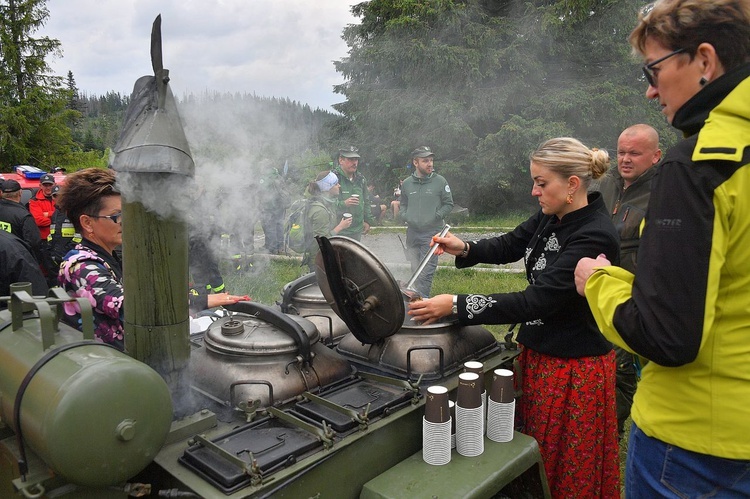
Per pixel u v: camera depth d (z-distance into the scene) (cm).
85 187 221
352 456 188
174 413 192
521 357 259
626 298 144
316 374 219
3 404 164
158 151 167
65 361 152
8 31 2345
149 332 185
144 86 177
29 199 801
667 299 129
